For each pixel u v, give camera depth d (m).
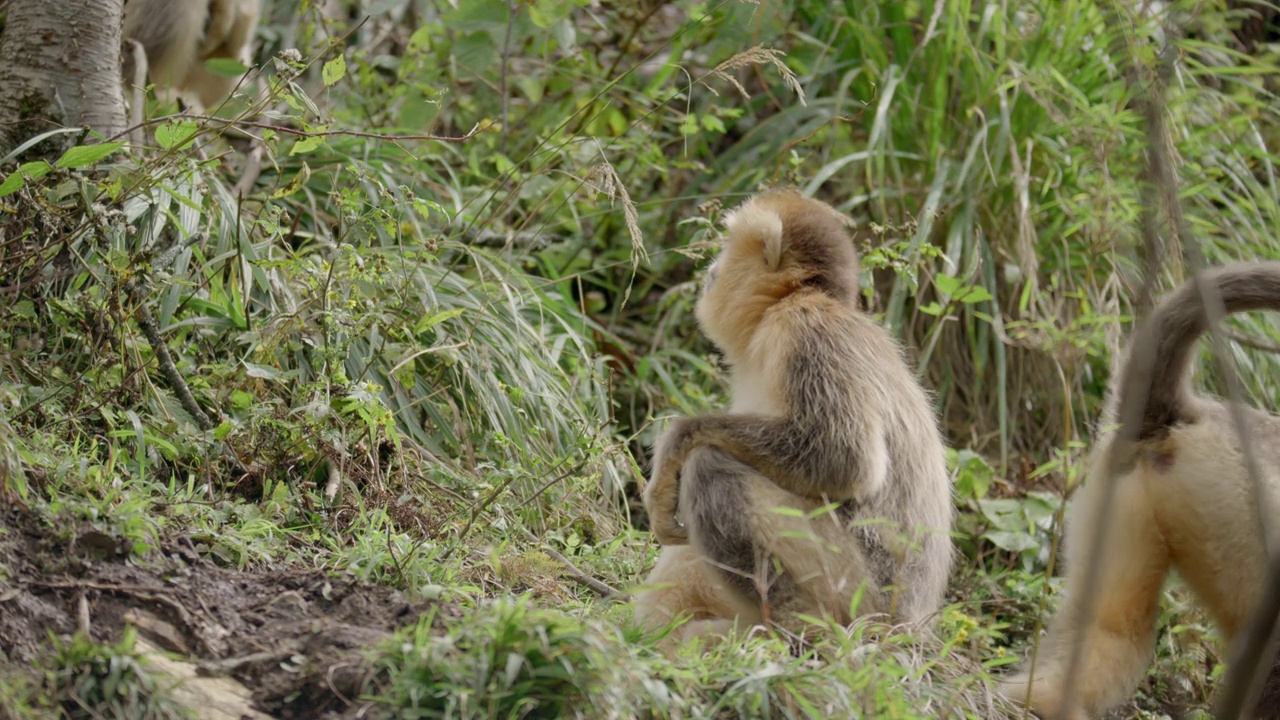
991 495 10.62
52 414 7.14
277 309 8.76
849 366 6.93
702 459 6.80
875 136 11.59
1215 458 6.79
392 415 7.62
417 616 5.95
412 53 12.34
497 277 10.42
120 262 7.54
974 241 11.70
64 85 8.38
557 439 9.29
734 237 7.70
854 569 6.74
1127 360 7.20
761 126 13.04
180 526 6.42
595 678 5.25
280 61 8.02
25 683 4.92
